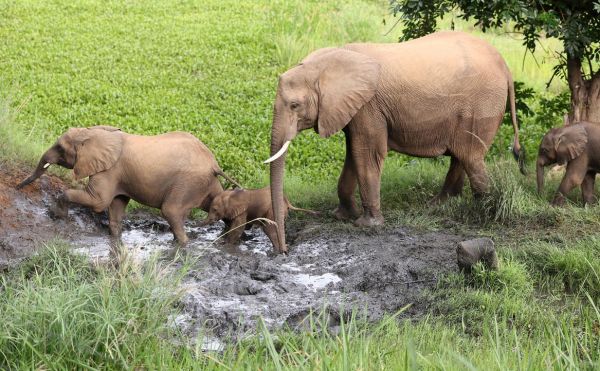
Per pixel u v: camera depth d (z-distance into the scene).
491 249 9.27
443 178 13.49
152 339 7.34
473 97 11.41
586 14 12.77
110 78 19.67
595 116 13.47
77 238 11.30
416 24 13.86
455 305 8.82
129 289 7.73
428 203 12.36
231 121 16.88
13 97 17.48
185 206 11.21
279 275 10.05
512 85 11.95
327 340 7.97
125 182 11.17
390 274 9.76
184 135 11.43
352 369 6.37
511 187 11.50
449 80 11.30
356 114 11.24
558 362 6.45
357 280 9.70
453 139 11.58
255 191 11.27
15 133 13.38
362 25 24.06
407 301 9.08
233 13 26.08
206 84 19.42
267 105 18.08
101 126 11.38
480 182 11.70
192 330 8.41
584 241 10.19
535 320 8.48
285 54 21.61
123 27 24.16
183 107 17.77
